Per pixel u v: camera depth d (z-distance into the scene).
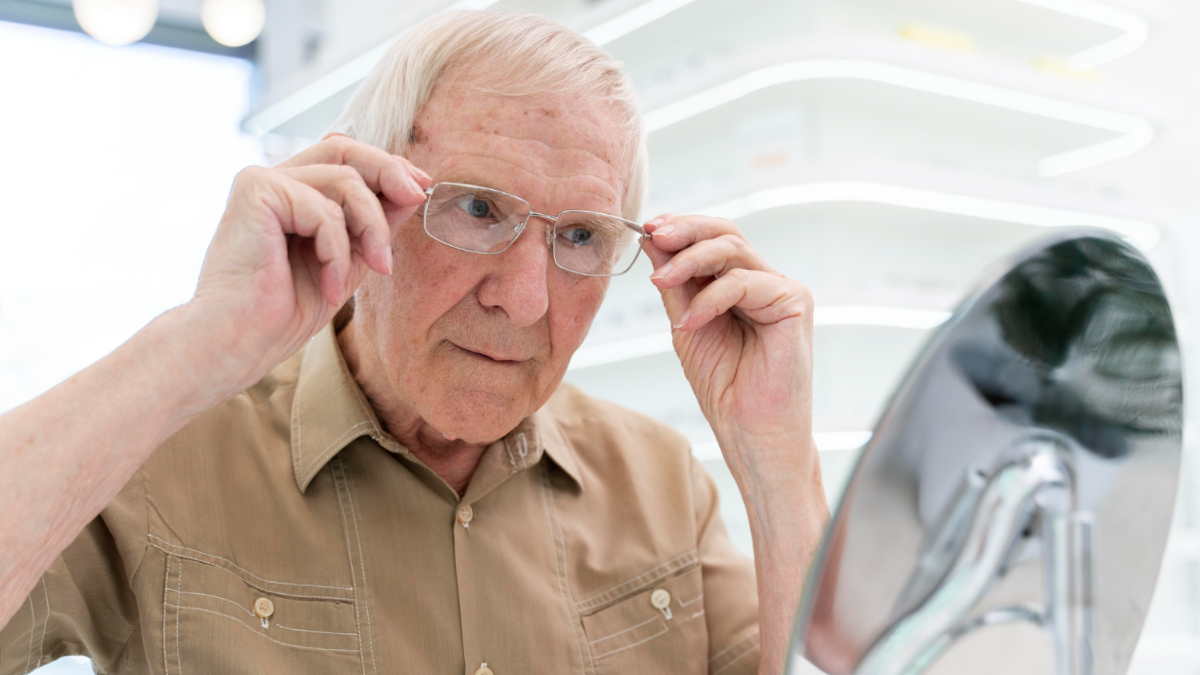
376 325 0.98
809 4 3.47
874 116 3.70
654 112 3.60
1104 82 4.51
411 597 1.00
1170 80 4.55
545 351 1.00
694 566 1.18
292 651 0.95
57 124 3.89
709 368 1.07
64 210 3.86
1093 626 0.56
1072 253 0.52
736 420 1.05
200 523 0.95
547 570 1.09
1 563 0.64
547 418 1.24
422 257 0.93
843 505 0.49
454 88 0.95
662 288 1.04
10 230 3.74
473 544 1.04
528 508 1.12
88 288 3.87
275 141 4.57
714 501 1.31
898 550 0.50
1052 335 0.53
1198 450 3.95
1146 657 3.79
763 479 1.04
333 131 1.06
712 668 1.17
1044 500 0.54
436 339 0.96
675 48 3.91
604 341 3.65
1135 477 0.61
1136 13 3.83
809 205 3.43
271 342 0.74
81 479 0.68
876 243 3.70
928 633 0.51
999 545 0.53
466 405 0.97
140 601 0.91
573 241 0.98
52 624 0.88
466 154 0.93
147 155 4.13
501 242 0.93
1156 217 4.04
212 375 0.73
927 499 0.51
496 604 1.03
